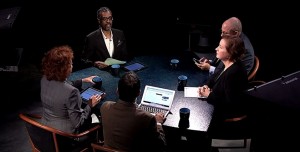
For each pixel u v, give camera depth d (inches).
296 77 94.3
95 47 161.8
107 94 123.5
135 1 258.7
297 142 91.2
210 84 129.7
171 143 121.2
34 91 181.5
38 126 96.0
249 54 138.6
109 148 85.7
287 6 225.5
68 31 250.1
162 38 241.3
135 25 257.0
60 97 102.5
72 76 138.1
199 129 102.3
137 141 90.7
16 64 187.2
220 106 117.0
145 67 145.6
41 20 251.0
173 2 239.8
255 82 134.0
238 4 226.8
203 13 230.7
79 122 104.4
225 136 116.9
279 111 91.2
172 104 116.8
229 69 117.6
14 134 146.1
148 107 113.8
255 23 232.7
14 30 226.8
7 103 169.5
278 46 222.1
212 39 226.5
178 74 139.7
